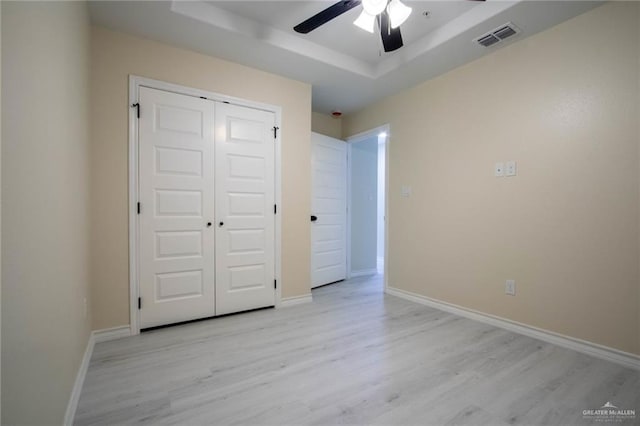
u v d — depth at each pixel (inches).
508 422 55.1
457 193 116.0
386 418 56.0
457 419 55.8
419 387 66.1
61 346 49.3
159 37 96.3
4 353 28.6
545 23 87.9
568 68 86.1
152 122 98.3
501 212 101.9
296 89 127.9
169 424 54.4
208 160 108.0
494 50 103.2
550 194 89.8
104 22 88.2
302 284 130.6
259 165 119.0
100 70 90.4
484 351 83.6
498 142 102.9
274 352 82.9
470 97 111.7
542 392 64.4
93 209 89.3
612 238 78.0
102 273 90.7
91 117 88.0
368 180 193.9
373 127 156.6
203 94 106.7
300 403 60.4
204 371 72.7
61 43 51.8
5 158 29.5
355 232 186.2
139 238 96.4
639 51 73.9
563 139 87.0
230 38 97.0
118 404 59.9
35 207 37.8
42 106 41.1
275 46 101.7
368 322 106.7
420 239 131.0
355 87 135.2
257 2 88.4
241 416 56.5
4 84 29.5
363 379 69.2
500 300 102.1
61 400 49.1
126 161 94.3
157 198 99.3
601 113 79.8
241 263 115.5
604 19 79.3
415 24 97.5
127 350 84.0
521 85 96.8
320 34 104.1
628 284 75.5
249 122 116.5
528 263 94.8
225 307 112.2
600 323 80.0
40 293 39.2
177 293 102.8
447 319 110.0
